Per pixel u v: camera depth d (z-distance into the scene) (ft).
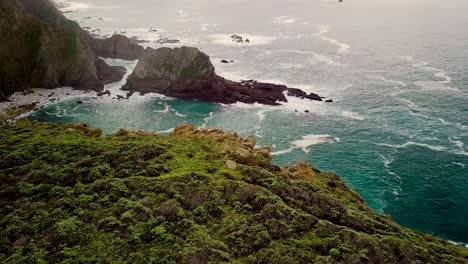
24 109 291.99
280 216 86.33
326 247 80.33
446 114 283.79
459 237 172.55
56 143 120.78
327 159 232.73
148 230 80.53
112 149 115.03
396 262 79.92
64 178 98.84
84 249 76.18
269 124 278.26
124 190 92.07
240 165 107.86
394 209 189.26
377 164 226.17
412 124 271.08
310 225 86.22
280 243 79.82
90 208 87.10
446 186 205.05
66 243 77.41
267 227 83.61
